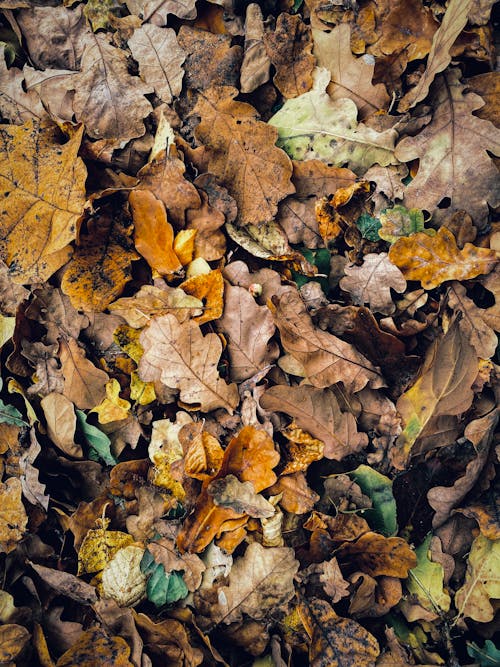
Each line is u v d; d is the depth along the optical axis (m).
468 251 0.56
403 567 0.54
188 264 0.58
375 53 0.59
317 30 0.59
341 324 0.57
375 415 0.57
